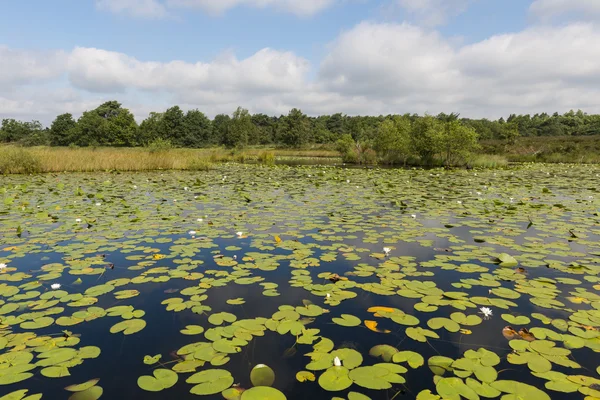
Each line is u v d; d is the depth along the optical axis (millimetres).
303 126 54469
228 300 2990
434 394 1836
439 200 8203
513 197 8594
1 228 5371
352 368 2047
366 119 76188
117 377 2008
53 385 1931
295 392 1870
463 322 2590
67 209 6922
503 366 2078
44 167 16641
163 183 12008
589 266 3668
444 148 21953
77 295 3049
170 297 3049
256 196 8859
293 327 2520
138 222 5828
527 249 4340
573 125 64250
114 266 3803
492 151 31969
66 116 56969
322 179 13602
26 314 2709
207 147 61812
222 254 4207
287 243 4676
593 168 19953
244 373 2031
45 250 4289
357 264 3869
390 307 2865
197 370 2057
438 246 4527
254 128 58188
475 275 3535
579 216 6234
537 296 3020
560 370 2039
